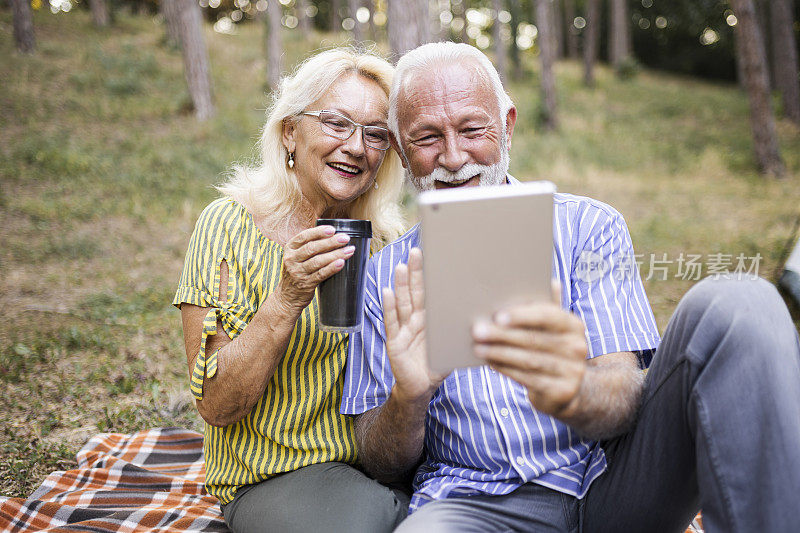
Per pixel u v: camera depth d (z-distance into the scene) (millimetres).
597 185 11688
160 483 2498
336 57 1903
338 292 1496
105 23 21203
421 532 1448
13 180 9000
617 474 1506
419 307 1368
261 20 32781
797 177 12695
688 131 17922
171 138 11898
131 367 3986
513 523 1530
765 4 24703
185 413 3408
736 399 1223
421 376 1393
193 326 1797
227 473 1904
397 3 7113
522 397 1595
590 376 1251
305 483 1786
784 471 1180
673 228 8391
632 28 32719
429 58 1743
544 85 16250
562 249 1677
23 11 16391
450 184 1776
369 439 1711
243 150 11375
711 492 1241
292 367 1837
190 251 1881
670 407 1369
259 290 1853
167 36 19672
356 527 1646
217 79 17031
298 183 1968
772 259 6406
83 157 10062
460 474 1639
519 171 12188
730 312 1257
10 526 2123
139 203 8516
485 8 34156
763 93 12875
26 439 2996
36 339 4391
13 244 6824
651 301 5426
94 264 6512
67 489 2471
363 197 2215
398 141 1869
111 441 2883
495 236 1081
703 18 30828
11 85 13602
